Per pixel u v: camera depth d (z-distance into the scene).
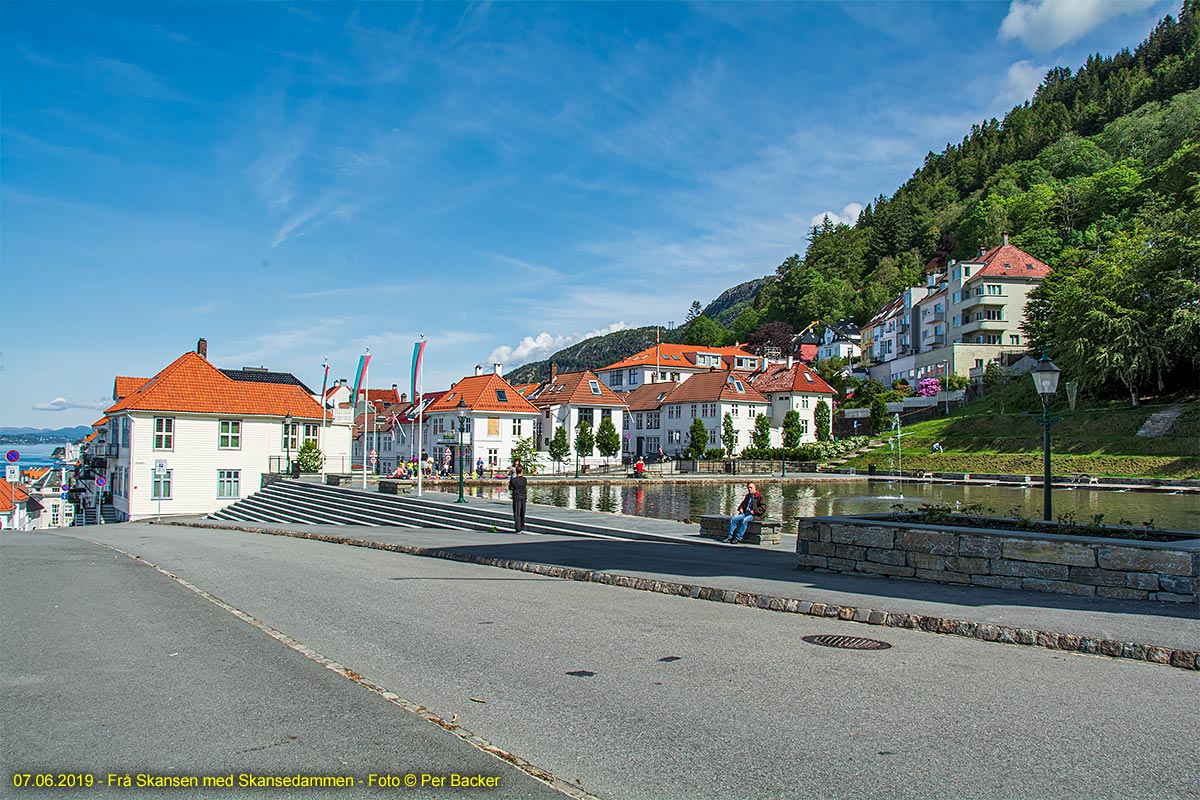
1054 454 59.88
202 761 5.09
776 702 6.23
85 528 37.47
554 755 5.19
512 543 19.09
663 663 7.45
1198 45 154.62
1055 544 10.31
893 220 179.50
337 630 9.21
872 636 8.59
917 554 11.60
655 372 111.62
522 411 73.69
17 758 5.14
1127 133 135.62
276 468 54.75
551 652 7.94
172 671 7.33
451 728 5.71
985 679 6.83
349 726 5.76
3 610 10.70
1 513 58.28
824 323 155.88
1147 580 9.64
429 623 9.53
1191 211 64.94
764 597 10.40
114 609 10.74
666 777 4.81
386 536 22.58
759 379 95.00
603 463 80.19
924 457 68.12
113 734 5.60
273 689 6.71
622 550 16.97
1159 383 62.16
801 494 52.09
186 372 53.75
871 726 5.66
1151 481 50.09
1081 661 7.46
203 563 16.78
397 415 87.94
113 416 57.78
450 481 51.78
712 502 44.94
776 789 4.62
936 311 102.62
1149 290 62.84
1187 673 7.02
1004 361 84.38
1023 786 4.64
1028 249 114.12
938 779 4.73
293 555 18.62
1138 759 5.02
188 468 52.06
